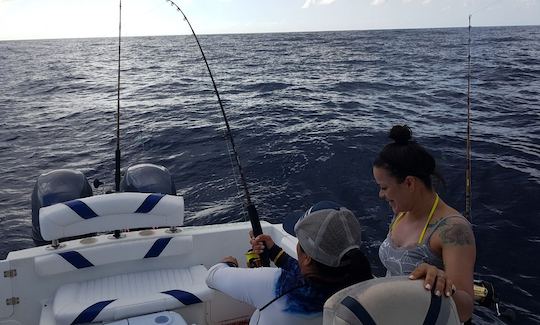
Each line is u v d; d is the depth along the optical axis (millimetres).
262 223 3043
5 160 8930
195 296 2389
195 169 7734
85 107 15484
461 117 11625
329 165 7629
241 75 25188
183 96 17641
